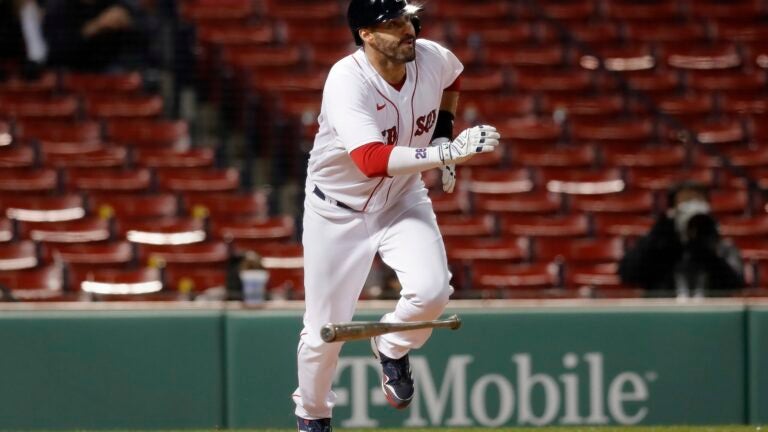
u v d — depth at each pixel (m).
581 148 38.12
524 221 34.75
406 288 14.78
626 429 22.41
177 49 39.69
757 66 44.84
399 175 13.91
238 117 39.22
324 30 43.56
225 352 23.67
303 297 25.91
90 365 23.56
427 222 15.10
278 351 23.67
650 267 27.28
